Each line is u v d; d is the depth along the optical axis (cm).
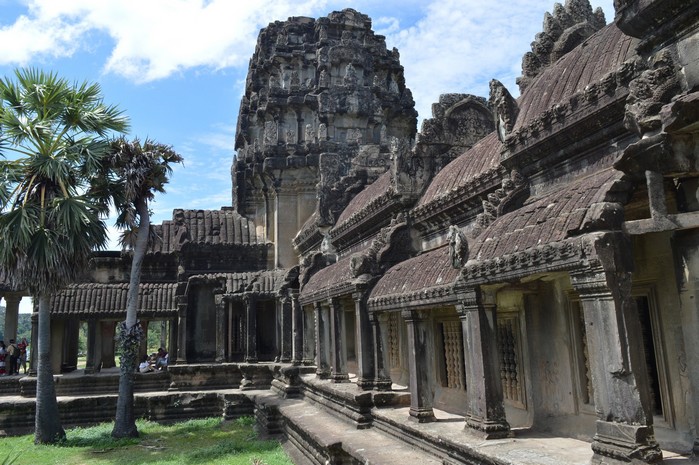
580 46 895
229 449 1559
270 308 2722
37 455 1585
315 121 2794
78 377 2231
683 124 527
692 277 588
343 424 1304
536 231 675
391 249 1323
